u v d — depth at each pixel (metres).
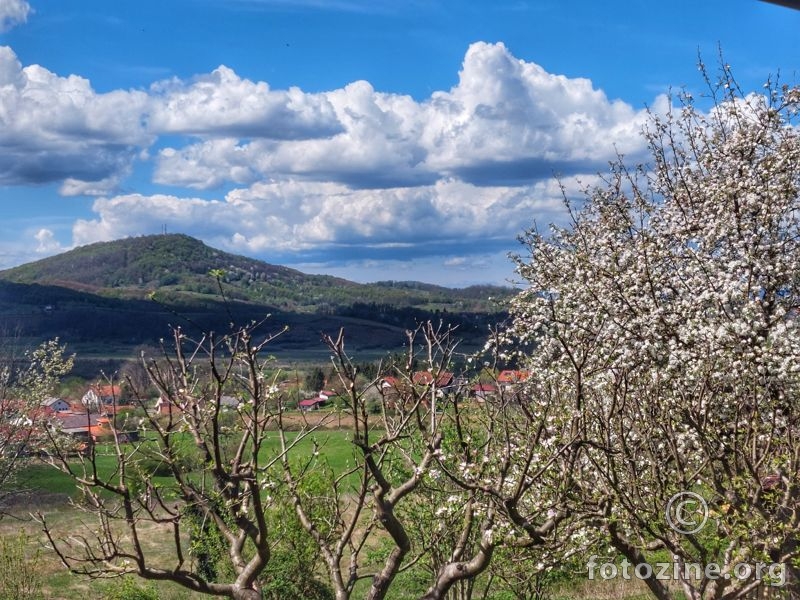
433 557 11.91
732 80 13.31
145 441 7.26
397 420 8.34
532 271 13.69
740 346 9.91
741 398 9.53
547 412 8.34
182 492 7.30
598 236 13.26
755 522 8.01
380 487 7.56
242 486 7.99
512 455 8.42
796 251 11.33
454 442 9.19
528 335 12.23
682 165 13.56
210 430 7.32
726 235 11.87
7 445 18.91
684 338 10.38
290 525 12.54
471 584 12.98
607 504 8.50
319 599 14.59
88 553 7.08
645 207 13.57
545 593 13.52
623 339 10.52
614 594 15.40
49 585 18.36
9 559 15.77
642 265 11.63
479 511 7.95
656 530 9.01
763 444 9.12
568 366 10.82
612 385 9.27
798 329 10.48
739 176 12.20
